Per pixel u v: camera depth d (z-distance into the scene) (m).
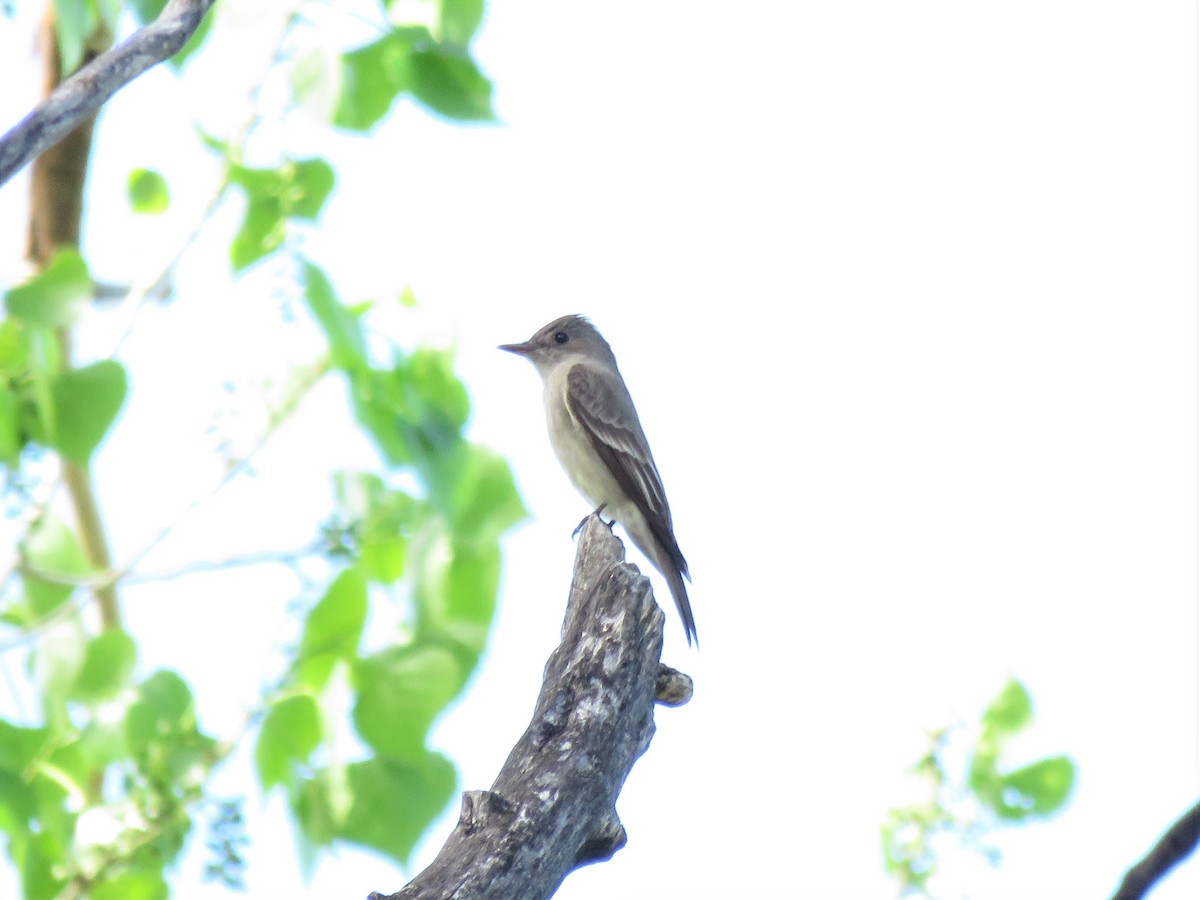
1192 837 5.41
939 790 9.65
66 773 11.19
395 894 5.50
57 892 10.91
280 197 11.82
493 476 11.73
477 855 5.71
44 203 14.88
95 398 11.41
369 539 11.64
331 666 11.07
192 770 10.88
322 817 10.73
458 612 11.46
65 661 11.30
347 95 11.82
